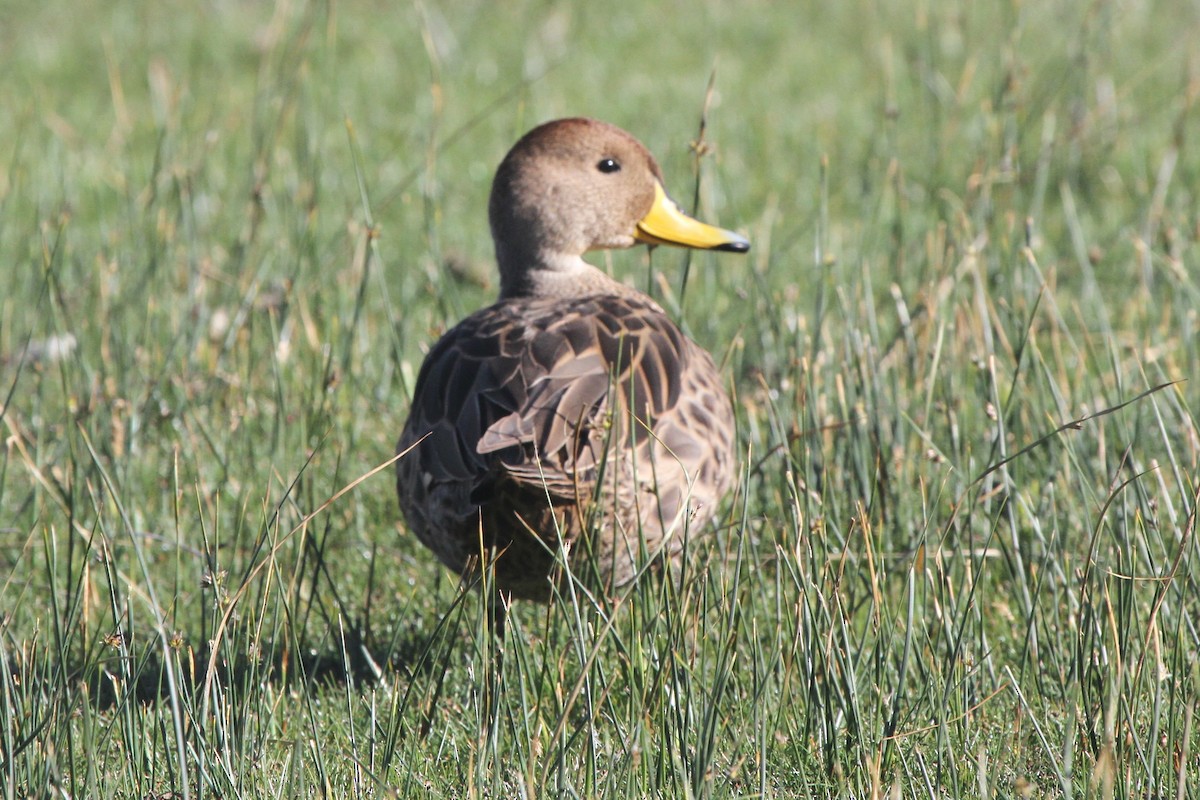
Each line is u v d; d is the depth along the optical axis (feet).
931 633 23.95
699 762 19.53
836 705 21.81
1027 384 32.40
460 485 23.58
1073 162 49.67
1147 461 30.09
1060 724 22.21
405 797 20.68
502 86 66.95
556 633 24.11
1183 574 22.04
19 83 70.69
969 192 40.93
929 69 53.57
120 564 30.01
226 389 35.99
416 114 62.23
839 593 21.62
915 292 39.55
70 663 26.11
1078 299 41.29
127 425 34.42
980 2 73.87
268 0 84.79
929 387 28.91
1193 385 33.09
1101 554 26.63
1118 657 20.27
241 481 32.55
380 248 47.88
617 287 31.32
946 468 29.76
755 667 21.07
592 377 24.08
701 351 27.81
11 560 30.27
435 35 74.74
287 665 25.62
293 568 24.23
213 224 46.34
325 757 22.48
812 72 67.05
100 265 39.17
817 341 31.96
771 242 44.34
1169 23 70.90
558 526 21.20
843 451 30.83
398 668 26.30
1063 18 69.56
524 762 20.97
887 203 49.42
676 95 64.18
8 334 40.88
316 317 39.19
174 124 46.26
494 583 24.70
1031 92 54.85
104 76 71.36
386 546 30.86
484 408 23.86
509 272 31.24
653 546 24.35
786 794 20.85
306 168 48.16
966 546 28.27
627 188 30.76
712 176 49.21
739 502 30.68
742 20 77.15
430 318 41.55
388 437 35.50
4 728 20.63
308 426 33.22
